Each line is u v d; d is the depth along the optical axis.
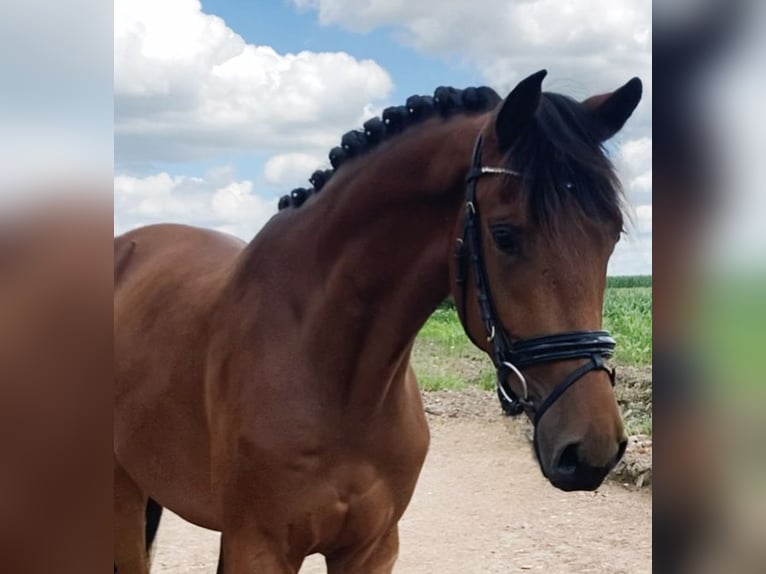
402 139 2.10
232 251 2.95
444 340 12.09
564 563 4.29
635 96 1.93
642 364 8.20
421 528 4.93
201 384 2.36
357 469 2.13
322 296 2.12
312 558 4.48
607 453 1.67
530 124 1.80
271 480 2.08
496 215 1.80
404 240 2.06
